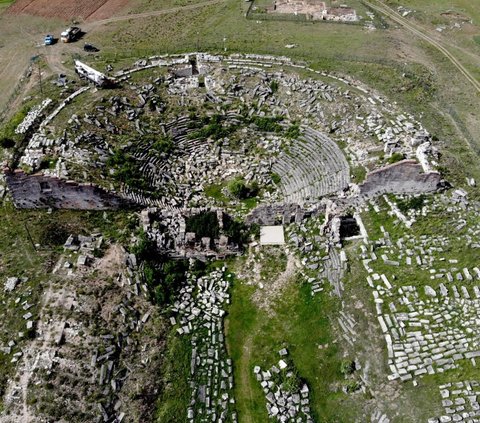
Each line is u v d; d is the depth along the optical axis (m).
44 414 41.84
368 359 46.84
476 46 91.88
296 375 46.78
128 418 43.31
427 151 62.28
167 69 78.81
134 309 50.59
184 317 51.66
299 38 92.75
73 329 47.28
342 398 45.03
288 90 74.31
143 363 47.09
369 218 58.19
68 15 104.44
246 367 48.25
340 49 88.62
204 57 82.31
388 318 49.22
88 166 62.00
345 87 74.88
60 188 57.66
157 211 58.78
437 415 42.56
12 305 49.09
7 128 69.12
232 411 45.06
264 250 57.53
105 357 46.16
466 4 106.94
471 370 44.81
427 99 75.94
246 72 77.12
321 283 53.41
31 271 52.22
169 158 68.00
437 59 87.44
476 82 81.62
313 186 63.19
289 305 52.62
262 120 70.62
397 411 43.34
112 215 59.31
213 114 71.81
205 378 47.25
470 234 54.97
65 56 88.38
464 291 50.22
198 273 55.81
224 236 57.22
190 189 65.56
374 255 54.53
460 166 62.75
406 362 46.06
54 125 67.25
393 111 70.62
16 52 91.31
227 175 67.50
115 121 69.31
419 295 50.56
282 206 58.47
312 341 49.28
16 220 58.31
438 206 57.91
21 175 56.31
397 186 59.12
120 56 87.00
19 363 44.72
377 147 63.97
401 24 99.31
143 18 103.00
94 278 51.78
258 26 97.62
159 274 54.12
